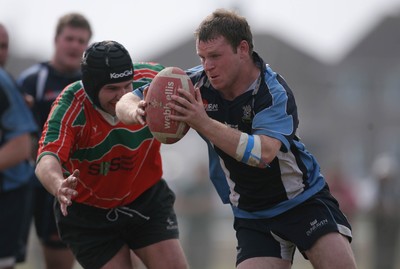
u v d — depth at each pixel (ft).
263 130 62.85
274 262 68.33
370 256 174.50
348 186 204.23
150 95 62.23
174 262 74.69
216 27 62.39
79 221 75.00
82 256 75.51
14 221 92.43
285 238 68.59
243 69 64.08
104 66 67.56
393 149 562.66
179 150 467.52
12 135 90.33
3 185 91.35
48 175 64.95
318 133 557.33
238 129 65.51
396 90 602.03
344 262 65.87
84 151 70.69
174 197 78.02
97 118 69.92
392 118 581.53
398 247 173.78
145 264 76.07
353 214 192.13
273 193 67.72
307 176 68.13
